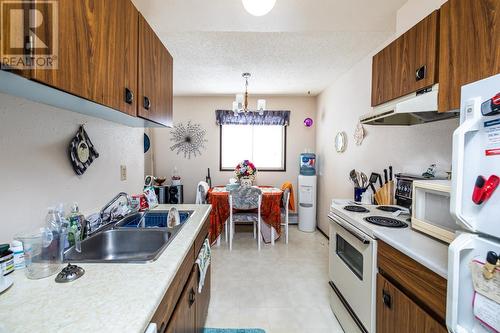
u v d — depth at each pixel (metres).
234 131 4.76
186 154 4.64
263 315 1.96
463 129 0.73
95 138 1.46
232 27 2.01
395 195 2.01
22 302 0.68
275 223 3.50
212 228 3.42
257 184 4.69
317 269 2.76
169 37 2.34
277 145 4.77
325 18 1.87
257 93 4.38
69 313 0.64
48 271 0.85
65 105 1.02
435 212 1.27
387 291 1.25
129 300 0.70
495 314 0.63
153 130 4.60
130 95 1.11
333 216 1.95
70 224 1.12
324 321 1.89
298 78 3.51
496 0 0.88
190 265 1.26
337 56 2.75
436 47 1.24
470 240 0.71
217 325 1.84
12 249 0.86
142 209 1.83
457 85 1.07
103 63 0.91
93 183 1.45
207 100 4.61
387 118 1.84
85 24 0.80
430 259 0.98
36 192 1.04
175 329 0.95
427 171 1.74
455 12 1.08
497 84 0.65
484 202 0.68
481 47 0.94
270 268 2.79
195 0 1.65
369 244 1.40
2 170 0.89
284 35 2.30
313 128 4.65
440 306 0.92
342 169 3.35
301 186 4.17
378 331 1.34
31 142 1.01
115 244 1.34
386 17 1.87
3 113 0.89
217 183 4.67
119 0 1.02
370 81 2.64
